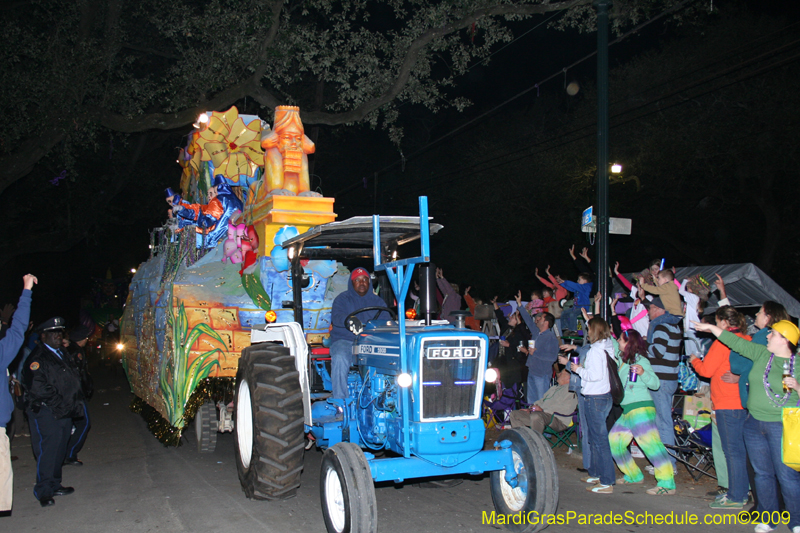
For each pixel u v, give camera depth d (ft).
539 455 14.71
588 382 19.11
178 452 24.98
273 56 43.19
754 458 15.49
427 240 13.98
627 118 58.13
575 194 61.87
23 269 83.20
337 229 18.67
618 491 19.36
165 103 50.44
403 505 18.06
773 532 15.25
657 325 20.97
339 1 46.98
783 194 60.23
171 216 27.66
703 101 55.11
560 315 33.17
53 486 18.79
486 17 42.75
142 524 16.40
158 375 25.23
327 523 14.65
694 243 69.05
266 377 17.20
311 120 45.73
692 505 17.74
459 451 14.49
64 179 59.26
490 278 76.38
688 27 56.54
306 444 20.20
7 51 40.32
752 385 15.29
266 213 22.25
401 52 44.09
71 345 23.53
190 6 45.39
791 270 64.44
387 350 15.35
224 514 17.07
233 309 22.57
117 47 44.19
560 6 39.01
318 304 22.15
